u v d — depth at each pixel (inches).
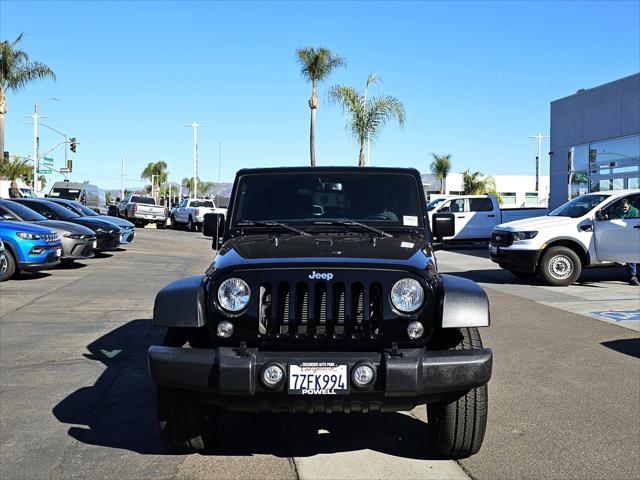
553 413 207.9
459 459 171.8
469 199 952.3
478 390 160.9
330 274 154.8
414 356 147.4
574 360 276.4
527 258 510.3
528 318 373.4
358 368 145.9
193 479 159.9
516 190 2674.7
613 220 499.8
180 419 165.8
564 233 507.2
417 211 206.8
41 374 254.4
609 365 267.9
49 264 533.3
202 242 1070.4
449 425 163.0
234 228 205.5
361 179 211.8
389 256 164.7
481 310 155.5
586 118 906.1
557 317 376.2
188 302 156.9
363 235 197.8
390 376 144.7
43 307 400.5
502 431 191.9
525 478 159.5
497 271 640.4
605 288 502.0
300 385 146.4
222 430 195.6
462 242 947.3
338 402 149.7
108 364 269.9
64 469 166.1
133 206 1568.7
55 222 631.8
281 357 147.8
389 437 189.2
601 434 189.2
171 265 674.2
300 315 154.4
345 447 181.3
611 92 848.9
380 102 1064.8
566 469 164.6
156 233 1317.7
